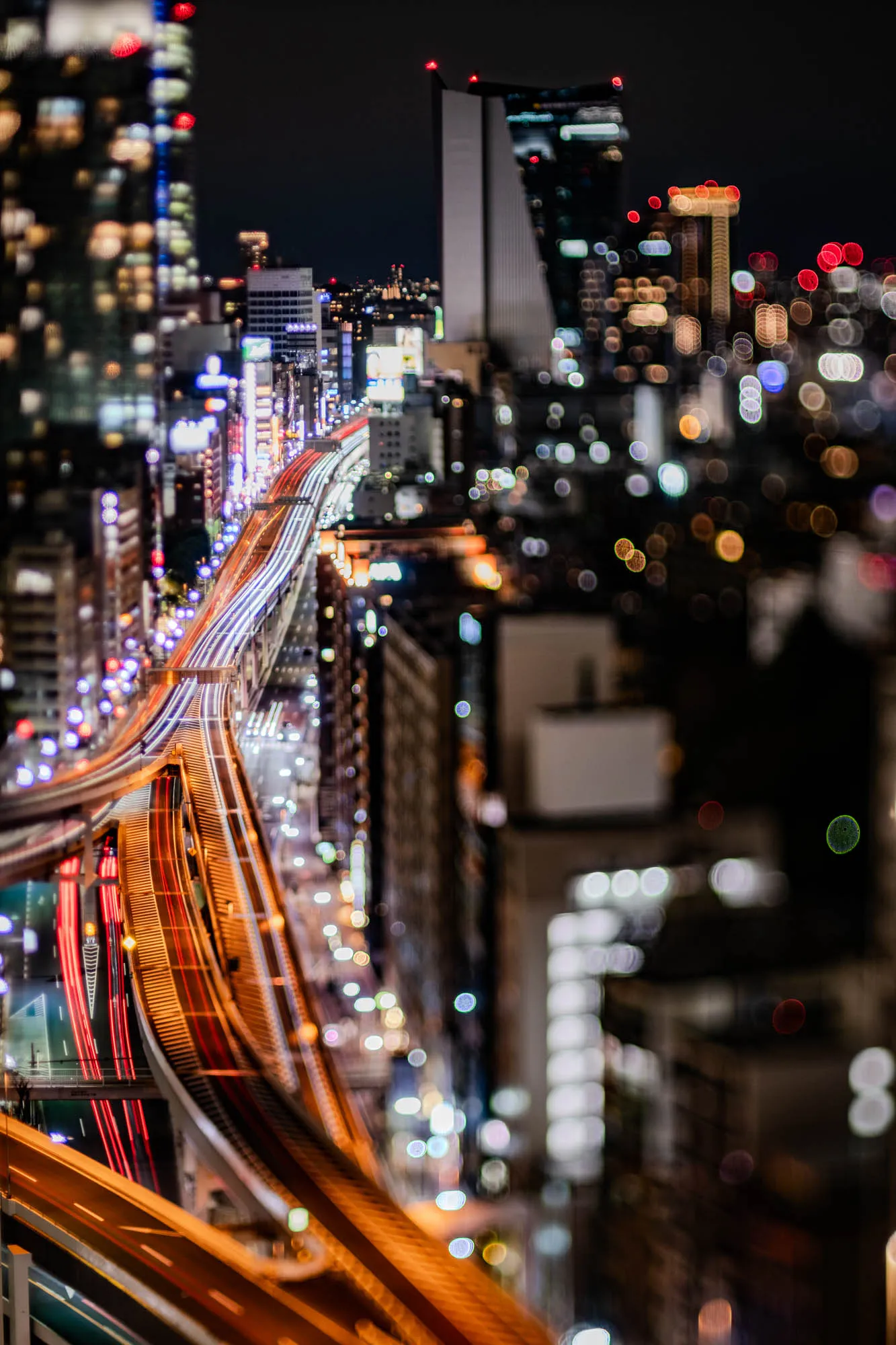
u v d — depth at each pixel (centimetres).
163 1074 13238
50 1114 13562
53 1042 14812
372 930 15675
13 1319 9850
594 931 8169
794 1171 6306
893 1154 6375
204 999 15025
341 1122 12225
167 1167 12481
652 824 8694
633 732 9131
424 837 12412
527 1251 7988
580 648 10306
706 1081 6612
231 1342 9075
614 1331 7044
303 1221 10125
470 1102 9756
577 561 16175
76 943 17275
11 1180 11544
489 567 17550
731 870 8375
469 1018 9925
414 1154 11362
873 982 6838
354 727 17725
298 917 17475
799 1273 6150
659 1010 6950
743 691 9856
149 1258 10131
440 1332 8362
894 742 9194
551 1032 8256
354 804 17325
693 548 14238
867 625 10988
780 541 13712
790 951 7144
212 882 18538
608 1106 7281
